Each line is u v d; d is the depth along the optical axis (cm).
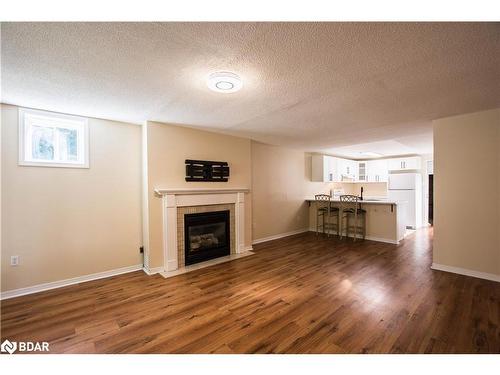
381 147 620
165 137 377
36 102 278
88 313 249
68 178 324
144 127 371
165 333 215
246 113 322
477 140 323
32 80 220
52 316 244
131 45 166
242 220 473
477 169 325
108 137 357
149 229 361
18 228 291
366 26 147
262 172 566
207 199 418
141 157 388
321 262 406
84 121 336
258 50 173
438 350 187
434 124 354
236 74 209
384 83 229
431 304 258
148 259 362
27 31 149
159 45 167
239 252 465
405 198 719
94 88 239
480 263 326
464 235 338
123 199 371
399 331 212
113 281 334
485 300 264
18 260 290
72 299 280
